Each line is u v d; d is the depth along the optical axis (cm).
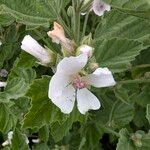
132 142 29
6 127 30
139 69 36
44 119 22
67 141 37
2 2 22
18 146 32
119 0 19
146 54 37
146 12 20
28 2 22
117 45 25
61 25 23
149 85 35
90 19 37
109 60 25
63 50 22
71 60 20
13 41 35
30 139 39
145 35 27
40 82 22
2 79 37
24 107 31
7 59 35
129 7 19
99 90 31
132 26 27
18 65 30
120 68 25
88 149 34
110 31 27
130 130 36
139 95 35
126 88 34
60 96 21
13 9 22
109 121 33
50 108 22
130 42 25
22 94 28
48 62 22
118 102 32
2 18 28
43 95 22
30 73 31
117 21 27
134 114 36
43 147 36
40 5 22
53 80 20
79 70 21
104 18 27
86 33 36
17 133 32
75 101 23
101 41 25
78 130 36
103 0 19
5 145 37
